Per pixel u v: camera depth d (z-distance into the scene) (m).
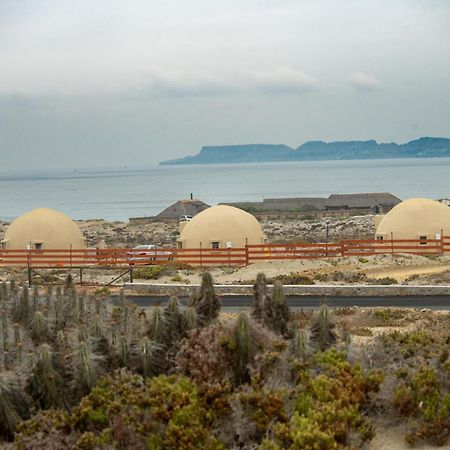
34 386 15.11
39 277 37.19
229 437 14.05
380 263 40.16
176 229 89.38
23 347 17.66
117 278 34.69
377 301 28.58
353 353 17.16
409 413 15.12
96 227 95.31
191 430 13.66
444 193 197.38
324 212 106.25
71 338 17.91
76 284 34.44
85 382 15.15
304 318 23.52
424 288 30.08
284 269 39.19
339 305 27.77
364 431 14.10
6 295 23.56
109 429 13.81
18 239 47.75
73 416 14.28
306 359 16.28
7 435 14.27
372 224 81.69
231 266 41.81
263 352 15.96
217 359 15.77
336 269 38.25
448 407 14.95
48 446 13.59
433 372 15.76
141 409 14.30
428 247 43.84
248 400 14.36
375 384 15.60
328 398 14.72
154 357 16.28
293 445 13.09
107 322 20.14
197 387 14.98
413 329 21.69
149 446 13.62
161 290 32.25
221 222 45.12
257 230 46.06
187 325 17.41
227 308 27.20
